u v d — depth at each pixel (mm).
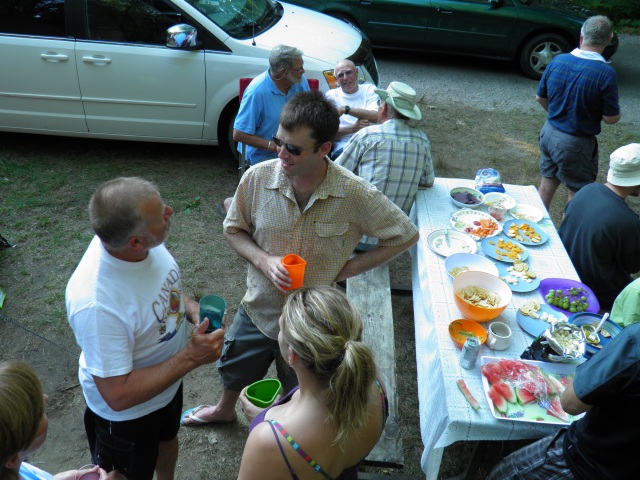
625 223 2820
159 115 4738
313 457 1290
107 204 1544
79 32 4434
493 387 2045
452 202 3314
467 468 2494
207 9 4559
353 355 1229
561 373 2168
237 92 4609
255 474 1308
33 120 4754
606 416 1737
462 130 6168
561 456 1908
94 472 1755
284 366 2369
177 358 1729
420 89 7098
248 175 2111
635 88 7691
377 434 1424
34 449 1375
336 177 2043
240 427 2840
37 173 4727
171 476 2389
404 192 3207
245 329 2367
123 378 1660
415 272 3115
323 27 5121
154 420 1950
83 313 1608
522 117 6594
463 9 7301
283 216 2100
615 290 3004
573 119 4191
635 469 1737
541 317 2430
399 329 3611
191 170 4988
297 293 1383
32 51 4441
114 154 5117
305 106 1849
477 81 7488
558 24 7234
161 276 1804
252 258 2168
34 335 3254
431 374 2326
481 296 2453
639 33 9836
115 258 1649
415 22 7453
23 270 3711
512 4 7293
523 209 3309
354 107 4516
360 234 2207
